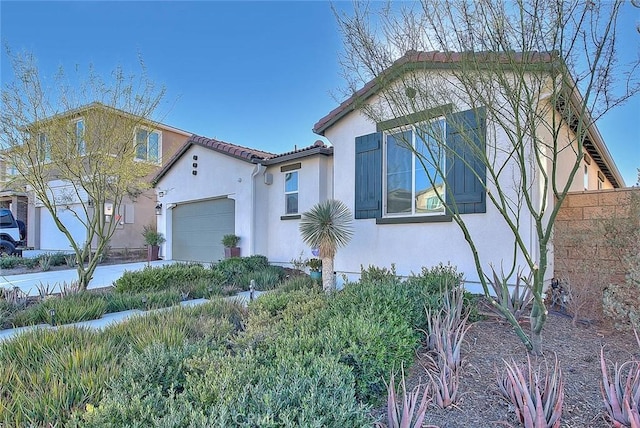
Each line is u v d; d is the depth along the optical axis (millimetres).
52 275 12305
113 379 3096
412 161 8359
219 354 3381
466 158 7258
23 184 9883
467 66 4441
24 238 20078
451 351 3832
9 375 3537
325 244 8500
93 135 8922
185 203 16844
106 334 4930
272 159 12977
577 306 5648
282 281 10344
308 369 2906
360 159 9375
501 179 6973
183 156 16703
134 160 10242
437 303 5117
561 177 8414
